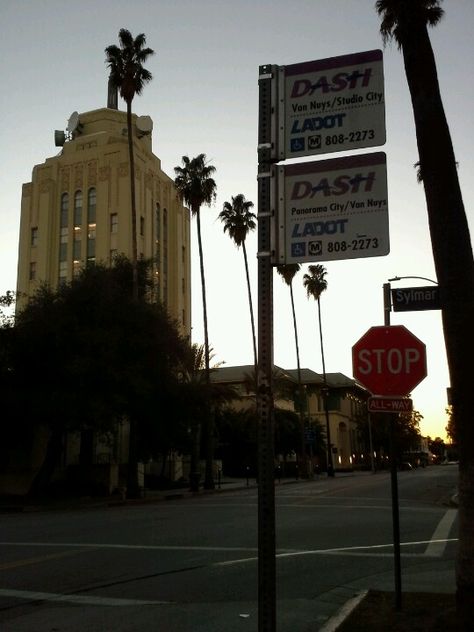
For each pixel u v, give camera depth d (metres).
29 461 37.31
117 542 14.18
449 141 7.01
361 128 5.04
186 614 7.64
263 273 4.95
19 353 31.95
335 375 105.00
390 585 9.00
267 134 5.21
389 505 23.52
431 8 8.55
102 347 31.06
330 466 69.75
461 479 6.21
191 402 37.53
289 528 16.22
